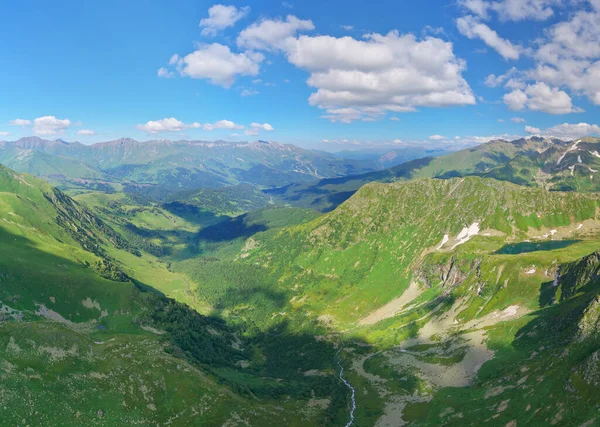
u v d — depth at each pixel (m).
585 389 116.00
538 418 119.94
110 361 148.38
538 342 176.88
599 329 140.25
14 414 113.62
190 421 140.50
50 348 140.38
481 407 143.38
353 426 163.88
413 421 157.00
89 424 122.69
